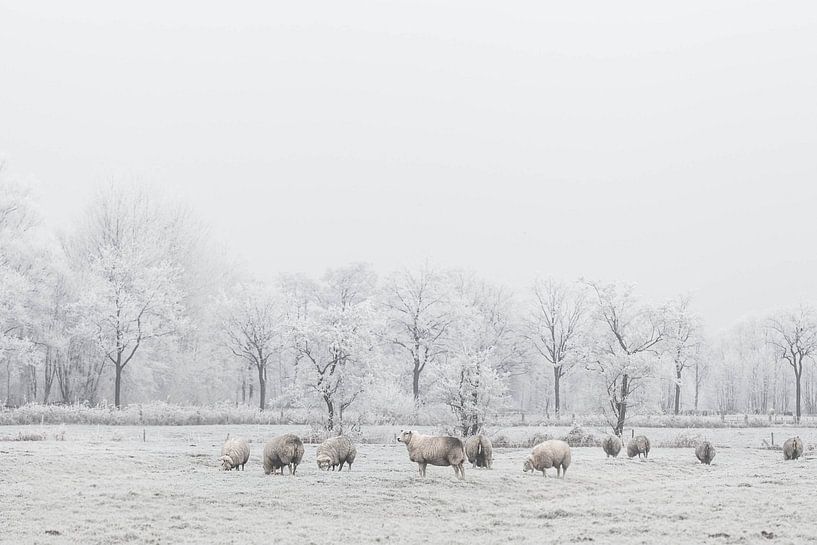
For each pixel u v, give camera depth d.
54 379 80.81
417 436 28.88
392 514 22.70
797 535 19.33
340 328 54.25
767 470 34.38
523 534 19.81
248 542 18.77
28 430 48.69
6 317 66.12
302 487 26.12
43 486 25.30
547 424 70.50
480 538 19.38
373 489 26.09
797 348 89.56
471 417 50.34
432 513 23.06
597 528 20.48
